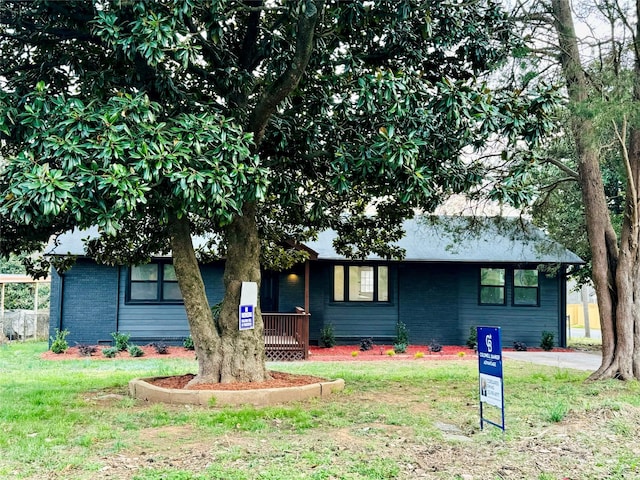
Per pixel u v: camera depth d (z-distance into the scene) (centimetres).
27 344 1995
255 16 800
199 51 728
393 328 1856
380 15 747
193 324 848
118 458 518
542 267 1805
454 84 729
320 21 780
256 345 868
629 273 1019
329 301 1842
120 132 608
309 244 1845
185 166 620
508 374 1173
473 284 1886
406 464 510
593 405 745
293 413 696
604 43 970
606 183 1730
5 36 760
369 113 782
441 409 750
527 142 807
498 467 506
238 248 867
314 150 868
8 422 666
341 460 512
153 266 1762
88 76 714
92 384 990
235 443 564
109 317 1725
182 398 769
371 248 1132
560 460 526
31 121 612
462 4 787
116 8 626
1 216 711
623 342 1007
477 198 1189
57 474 474
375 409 738
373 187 895
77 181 584
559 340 1880
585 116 903
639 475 489
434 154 801
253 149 795
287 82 736
